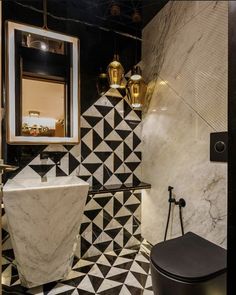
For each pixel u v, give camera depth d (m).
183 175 1.67
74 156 1.92
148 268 1.78
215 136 1.38
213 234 1.39
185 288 0.95
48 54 1.81
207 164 1.45
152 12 2.01
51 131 1.82
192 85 1.58
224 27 1.32
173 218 1.77
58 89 1.85
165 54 1.89
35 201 1.37
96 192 1.80
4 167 0.97
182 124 1.68
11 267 1.64
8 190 1.29
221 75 1.35
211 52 1.42
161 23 1.96
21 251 1.43
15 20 1.69
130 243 2.18
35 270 1.49
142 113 2.24
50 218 1.44
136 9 1.95
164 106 1.91
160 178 1.95
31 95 1.75
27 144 1.73
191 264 1.05
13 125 1.67
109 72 1.91
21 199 1.33
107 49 2.08
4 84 1.65
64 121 1.87
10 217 1.33
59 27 1.87
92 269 1.77
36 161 1.77
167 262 1.07
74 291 1.51
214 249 1.20
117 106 2.12
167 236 1.84
